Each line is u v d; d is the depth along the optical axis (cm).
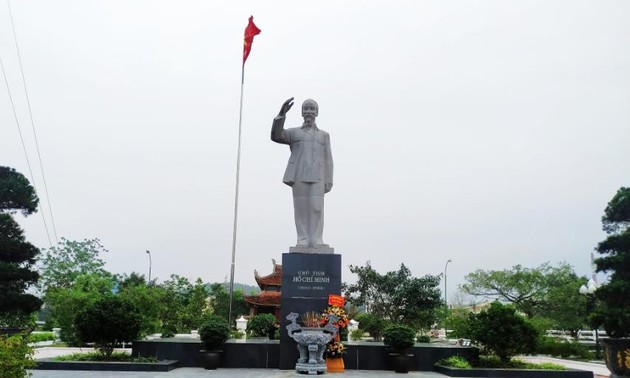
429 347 1966
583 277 4912
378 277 3984
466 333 2042
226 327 1950
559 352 3341
